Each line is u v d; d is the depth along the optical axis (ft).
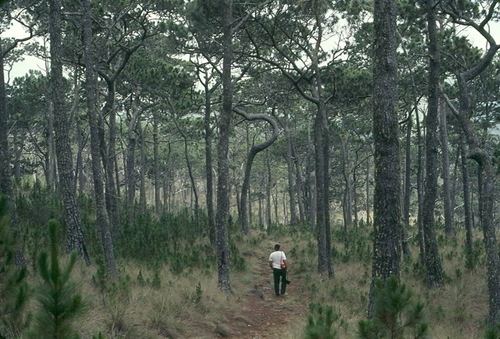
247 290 46.44
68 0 53.72
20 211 49.24
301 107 105.70
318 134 54.80
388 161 28.25
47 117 104.99
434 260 43.93
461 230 86.33
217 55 65.77
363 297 40.37
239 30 58.13
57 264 10.69
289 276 54.49
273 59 65.26
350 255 57.47
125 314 28.78
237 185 146.51
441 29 55.01
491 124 72.64
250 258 61.67
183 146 154.92
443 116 80.38
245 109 96.22
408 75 62.28
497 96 72.23
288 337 30.42
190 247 58.03
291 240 75.77
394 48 28.63
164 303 33.06
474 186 142.00
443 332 32.09
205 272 46.06
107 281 33.76
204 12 53.62
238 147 156.97
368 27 54.70
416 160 128.67
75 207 40.91
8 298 13.41
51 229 10.75
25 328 13.35
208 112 70.03
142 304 31.65
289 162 110.83
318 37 51.93
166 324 30.45
